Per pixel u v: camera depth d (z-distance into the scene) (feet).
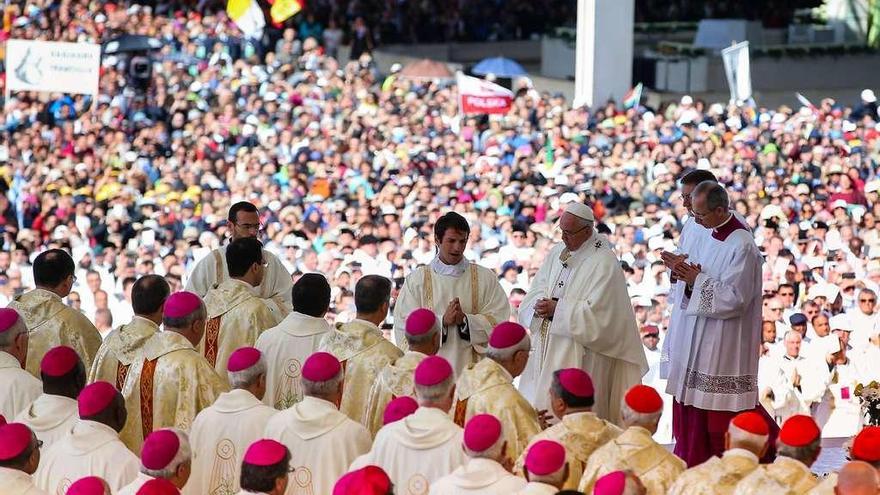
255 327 131.13
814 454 91.30
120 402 102.78
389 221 294.46
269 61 450.71
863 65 538.47
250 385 108.17
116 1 490.08
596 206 327.06
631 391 97.35
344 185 342.85
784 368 192.24
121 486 99.50
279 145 370.32
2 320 119.34
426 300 138.10
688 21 588.50
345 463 102.89
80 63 348.38
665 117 426.51
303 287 125.18
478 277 139.13
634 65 533.55
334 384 104.58
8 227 305.32
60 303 135.44
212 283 143.43
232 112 389.60
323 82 440.86
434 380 98.22
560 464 85.46
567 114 408.67
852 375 197.36
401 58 559.79
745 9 580.71
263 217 305.53
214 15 494.59
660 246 267.80
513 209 325.62
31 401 118.11
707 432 137.08
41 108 382.63
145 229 291.79
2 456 90.89
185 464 92.07
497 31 594.24
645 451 94.12
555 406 100.63
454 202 317.42
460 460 96.68
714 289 132.87
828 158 375.86
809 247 280.51
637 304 216.13
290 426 103.55
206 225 301.02
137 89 413.80
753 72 536.01
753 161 378.53
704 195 134.82
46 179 325.62
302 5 533.14
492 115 407.03
